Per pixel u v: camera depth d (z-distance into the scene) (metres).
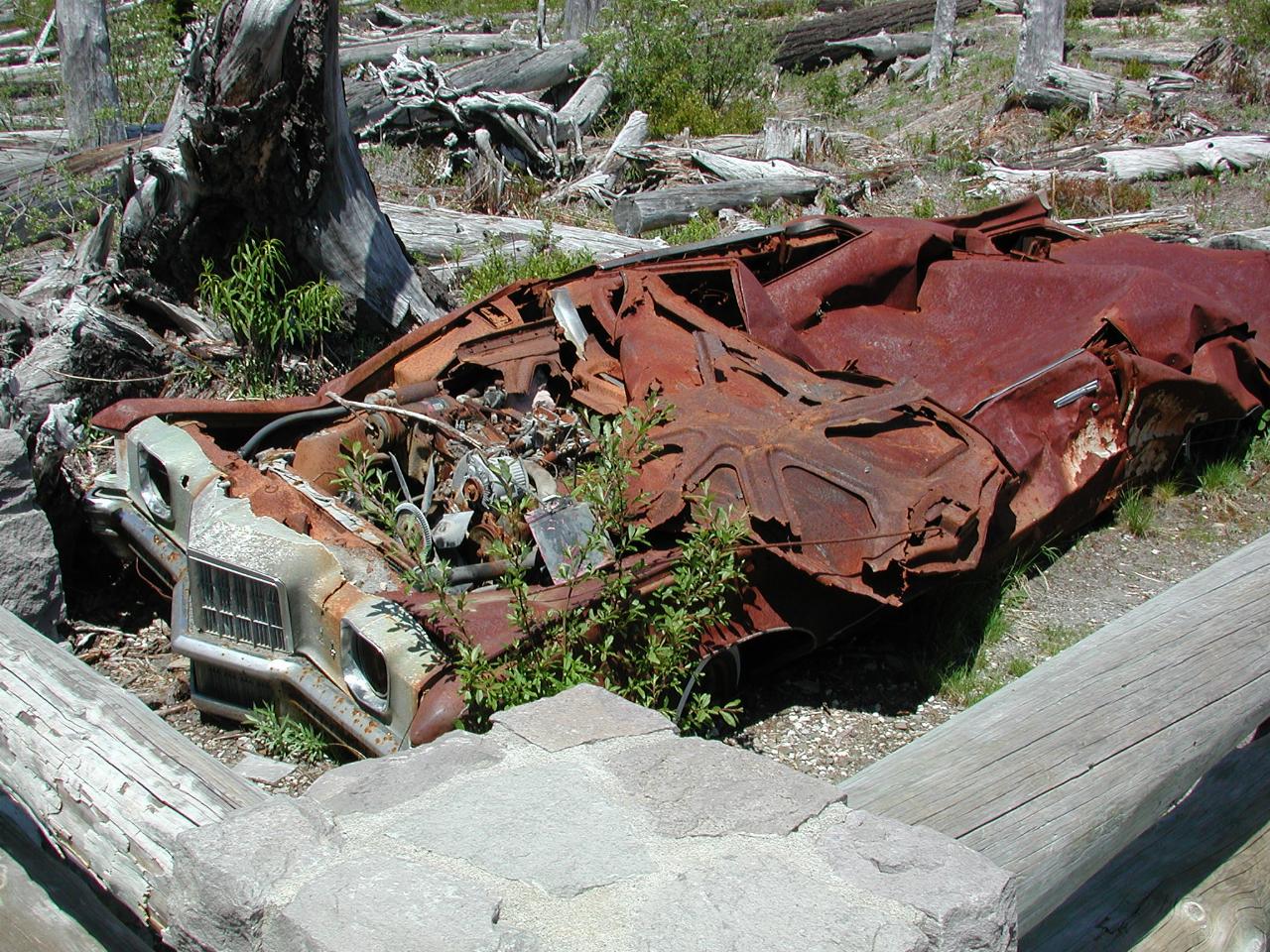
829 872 1.79
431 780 2.04
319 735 4.13
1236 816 2.78
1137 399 5.68
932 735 2.42
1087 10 21.28
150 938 2.61
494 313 5.81
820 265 6.51
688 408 4.75
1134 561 5.86
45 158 10.39
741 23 17.14
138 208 7.46
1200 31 19.12
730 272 6.03
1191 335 5.99
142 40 12.76
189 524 4.57
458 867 1.80
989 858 2.09
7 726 2.63
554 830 1.88
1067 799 2.24
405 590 4.06
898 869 1.79
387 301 7.75
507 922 1.68
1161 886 2.57
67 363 6.95
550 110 13.26
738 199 12.04
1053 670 2.66
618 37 15.87
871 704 4.66
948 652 4.89
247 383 7.39
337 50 7.10
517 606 3.76
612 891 1.75
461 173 12.42
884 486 4.38
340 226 7.51
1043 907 2.13
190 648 4.26
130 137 11.16
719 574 3.90
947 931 1.68
